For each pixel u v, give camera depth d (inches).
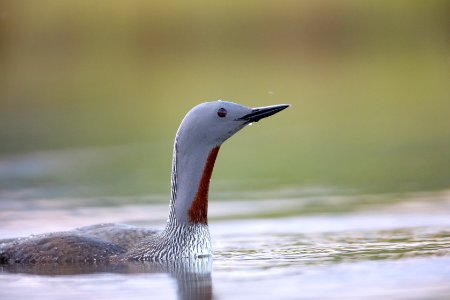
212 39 1235.9
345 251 344.2
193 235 346.9
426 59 1124.5
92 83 1160.8
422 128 821.9
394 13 1179.3
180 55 1229.1
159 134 894.4
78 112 1042.7
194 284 293.0
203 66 1195.9
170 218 349.1
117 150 804.0
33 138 896.9
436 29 1140.5
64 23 1215.6
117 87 1135.6
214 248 368.8
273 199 527.5
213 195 559.5
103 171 688.4
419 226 402.3
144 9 1240.8
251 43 1227.2
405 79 1056.2
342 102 1003.3
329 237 384.5
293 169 668.7
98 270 323.9
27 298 280.1
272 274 303.4
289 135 842.2
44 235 354.0
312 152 741.3
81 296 280.5
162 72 1182.9
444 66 1088.2
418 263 309.4
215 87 1101.1
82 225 450.3
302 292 273.4
